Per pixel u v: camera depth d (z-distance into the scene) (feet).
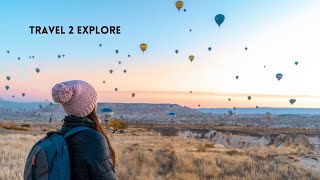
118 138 138.62
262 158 72.90
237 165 64.54
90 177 9.20
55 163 9.04
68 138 9.39
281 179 58.49
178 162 66.18
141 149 84.33
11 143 75.82
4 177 40.42
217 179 56.54
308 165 67.82
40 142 9.70
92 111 10.14
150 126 400.67
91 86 10.23
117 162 63.10
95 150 9.25
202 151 83.66
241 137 315.78
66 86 9.68
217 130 348.59
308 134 325.62
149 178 53.98
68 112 9.95
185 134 346.74
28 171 9.29
